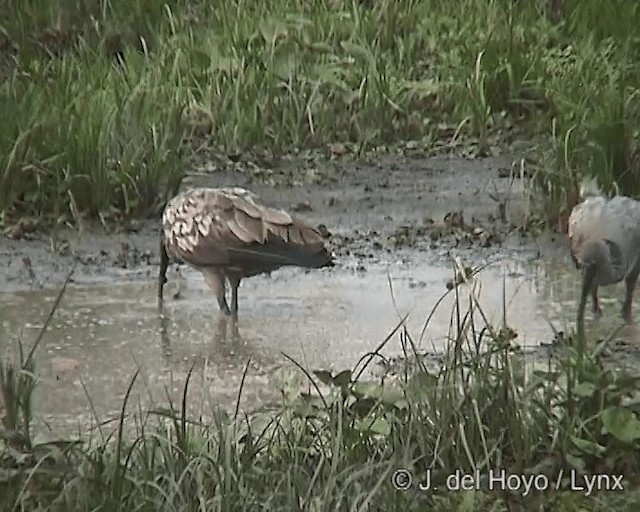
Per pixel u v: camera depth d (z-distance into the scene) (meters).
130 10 31.19
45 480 12.63
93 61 29.06
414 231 21.97
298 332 17.48
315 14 30.66
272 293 19.09
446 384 13.60
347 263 20.42
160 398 15.42
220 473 12.38
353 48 29.03
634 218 17.36
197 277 19.95
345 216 23.12
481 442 13.20
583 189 21.61
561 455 13.15
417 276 19.80
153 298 18.98
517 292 18.86
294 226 17.95
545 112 27.48
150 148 23.98
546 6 31.11
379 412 13.62
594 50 29.44
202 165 25.59
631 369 15.90
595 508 12.59
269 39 29.39
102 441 13.37
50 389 15.66
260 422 14.05
